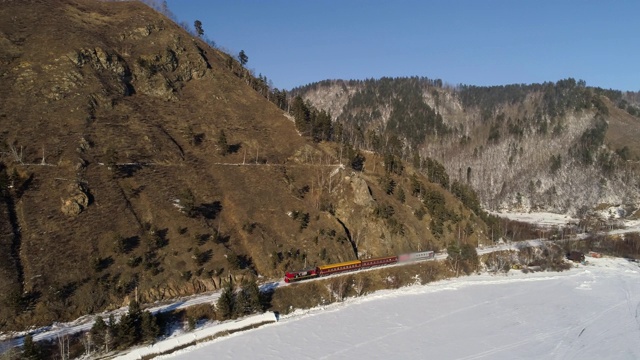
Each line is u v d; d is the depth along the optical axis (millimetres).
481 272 142000
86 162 110188
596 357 88438
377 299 113188
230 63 196125
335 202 137375
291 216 124250
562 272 147875
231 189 125375
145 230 100562
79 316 81250
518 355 88125
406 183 164750
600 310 113750
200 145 140625
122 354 76312
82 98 128875
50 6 162500
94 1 189250
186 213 109000
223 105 166125
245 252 109188
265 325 93938
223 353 82188
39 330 75562
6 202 92812
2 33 134750
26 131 112188
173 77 165125
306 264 113562
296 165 148500
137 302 83875
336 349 86750
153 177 116875
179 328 85812
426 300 116000
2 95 118438
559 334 98625
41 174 102125
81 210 97812
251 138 154375
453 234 152875
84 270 86625
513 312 110812
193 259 99562
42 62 132500
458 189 179625
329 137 174125
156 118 143125
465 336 95938
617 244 181500
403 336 94062
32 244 86875
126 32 169625
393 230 137125
